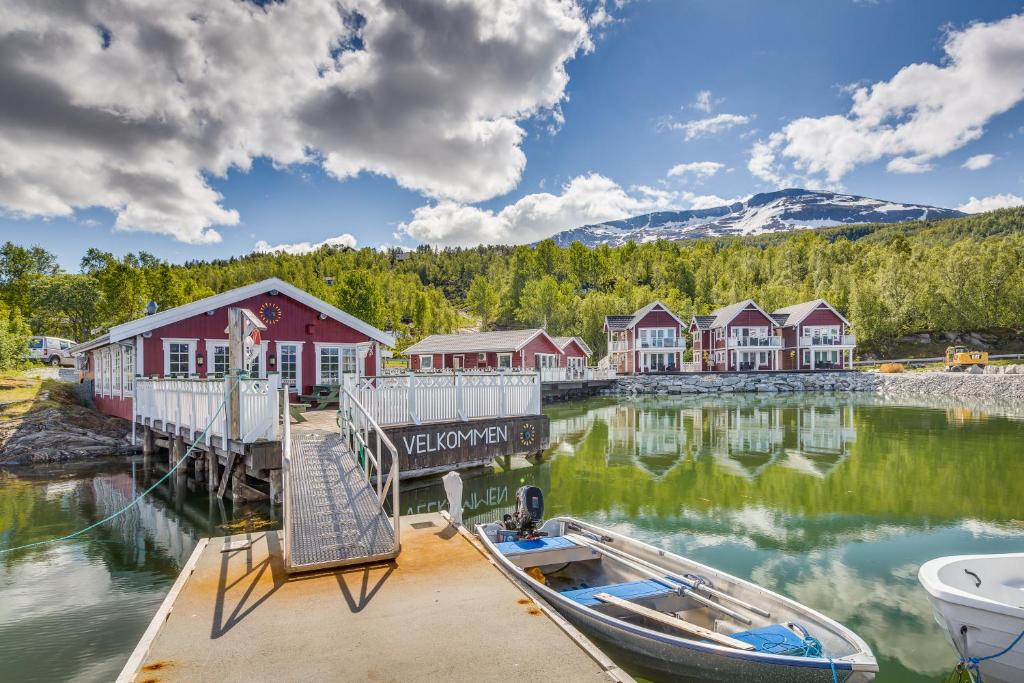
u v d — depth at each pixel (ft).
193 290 245.04
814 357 204.95
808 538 35.78
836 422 93.97
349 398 41.78
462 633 16.74
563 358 167.53
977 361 173.68
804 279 368.27
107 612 25.32
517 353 144.87
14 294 204.44
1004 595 21.16
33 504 44.27
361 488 29.91
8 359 115.55
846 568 30.91
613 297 273.95
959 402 129.80
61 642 22.59
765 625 19.31
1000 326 240.73
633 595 21.43
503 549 25.64
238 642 16.10
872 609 26.00
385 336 78.38
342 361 74.90
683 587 22.18
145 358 64.28
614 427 90.38
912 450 67.10
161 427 56.29
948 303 243.19
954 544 34.73
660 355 203.62
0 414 70.38
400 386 46.14
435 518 29.81
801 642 17.75
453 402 49.75
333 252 647.56
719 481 51.49
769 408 119.44
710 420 98.58
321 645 15.94
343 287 211.00
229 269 503.20
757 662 16.44
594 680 14.17
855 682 16.07
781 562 31.78
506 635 16.63
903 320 247.50
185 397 49.67
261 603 18.79
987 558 21.42
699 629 18.43
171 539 35.37
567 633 16.74
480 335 161.48
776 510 41.96
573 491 47.73
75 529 37.76
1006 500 44.65
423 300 290.56
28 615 25.02
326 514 26.55
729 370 203.72
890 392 162.61
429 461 46.50
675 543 34.86
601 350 256.93
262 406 38.73
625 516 40.42
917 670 20.86
